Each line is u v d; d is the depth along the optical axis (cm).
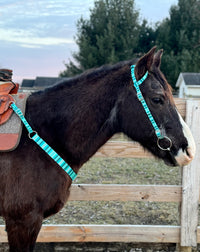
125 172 553
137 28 2534
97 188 274
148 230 280
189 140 182
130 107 182
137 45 2573
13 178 173
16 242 181
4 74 202
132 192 276
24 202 173
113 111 187
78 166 196
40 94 196
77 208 376
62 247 287
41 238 273
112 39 2320
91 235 278
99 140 193
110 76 191
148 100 178
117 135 208
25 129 183
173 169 578
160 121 178
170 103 180
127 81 186
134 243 291
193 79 1989
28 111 190
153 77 179
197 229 279
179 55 2405
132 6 2472
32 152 177
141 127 182
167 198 278
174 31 2569
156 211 369
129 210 371
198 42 2448
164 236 281
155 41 2595
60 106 189
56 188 181
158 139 181
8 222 179
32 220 177
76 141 188
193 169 271
